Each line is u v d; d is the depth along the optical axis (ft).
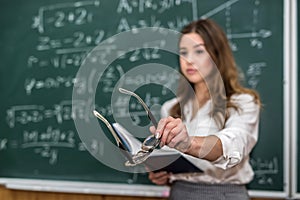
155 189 6.00
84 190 6.20
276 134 5.70
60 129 6.36
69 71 6.38
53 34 6.47
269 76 5.75
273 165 5.70
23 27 6.57
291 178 5.63
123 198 6.20
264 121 5.73
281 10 5.75
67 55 6.40
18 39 6.58
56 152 6.36
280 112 5.69
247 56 5.83
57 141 6.36
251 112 4.36
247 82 5.81
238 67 5.83
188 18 6.02
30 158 6.44
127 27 6.22
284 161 5.65
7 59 6.60
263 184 5.72
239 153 3.67
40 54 6.50
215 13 5.94
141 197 6.13
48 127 6.40
